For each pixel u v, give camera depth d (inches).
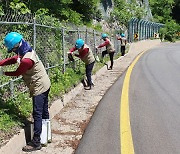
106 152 175.3
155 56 850.8
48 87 183.9
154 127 218.2
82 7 851.4
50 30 336.2
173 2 2393.0
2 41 239.1
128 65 614.9
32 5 488.7
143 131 209.6
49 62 326.0
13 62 177.8
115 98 304.5
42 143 183.5
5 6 367.2
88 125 221.1
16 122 188.9
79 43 345.7
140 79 421.7
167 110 262.8
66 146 186.4
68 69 370.9
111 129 212.5
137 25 1585.9
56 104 255.1
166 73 489.4
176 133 207.0
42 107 180.9
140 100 297.0
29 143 181.0
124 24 1360.7
